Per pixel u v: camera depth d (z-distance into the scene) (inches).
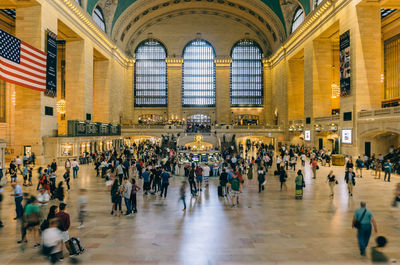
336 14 1037.2
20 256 244.8
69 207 410.3
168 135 1596.9
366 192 514.0
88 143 1092.5
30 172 565.6
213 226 326.6
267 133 1642.5
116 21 1582.2
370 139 886.4
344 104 989.2
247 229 315.9
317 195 492.1
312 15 1199.6
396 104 1070.4
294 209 400.2
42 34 887.1
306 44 1311.5
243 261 235.0
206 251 255.6
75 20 1121.4
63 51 1560.0
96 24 1298.0
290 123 1556.3
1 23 1181.7
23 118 884.0
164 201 450.6
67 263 229.1
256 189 550.0
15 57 705.6
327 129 1114.7
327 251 255.3
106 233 302.2
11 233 303.0
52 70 946.1
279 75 1748.3
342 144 999.6
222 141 1528.1
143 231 309.0
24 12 882.8
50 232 206.5
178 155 816.3
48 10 922.7
